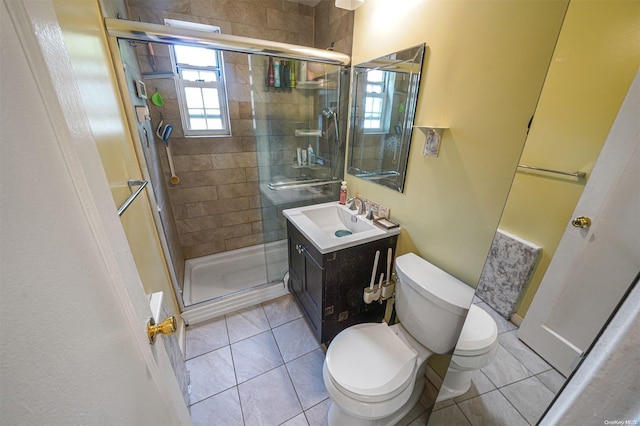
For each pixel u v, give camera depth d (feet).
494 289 2.93
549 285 2.35
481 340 3.02
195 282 7.18
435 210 3.93
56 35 1.12
